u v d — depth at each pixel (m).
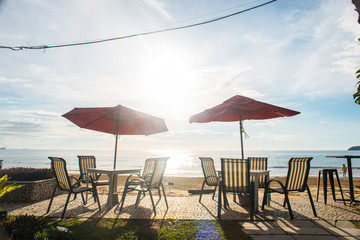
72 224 4.00
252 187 4.46
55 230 3.15
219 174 5.91
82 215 4.59
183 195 7.15
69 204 5.56
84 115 6.20
